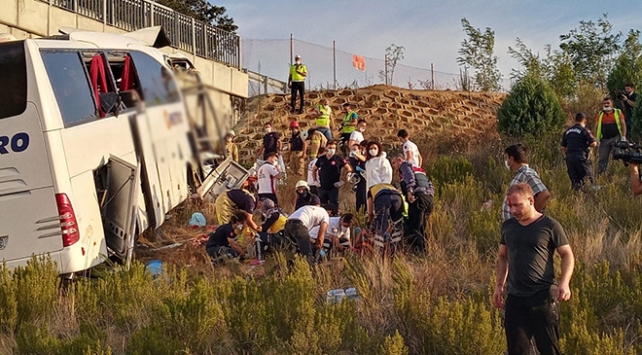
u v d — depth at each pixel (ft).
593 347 19.44
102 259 30.09
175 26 72.33
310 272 27.37
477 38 89.25
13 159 27.50
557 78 81.15
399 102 82.28
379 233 31.01
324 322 21.91
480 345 20.58
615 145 22.75
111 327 24.61
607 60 89.66
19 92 27.48
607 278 24.09
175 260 34.01
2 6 49.26
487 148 57.93
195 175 46.01
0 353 22.17
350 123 63.41
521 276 18.38
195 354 22.27
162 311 22.90
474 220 33.68
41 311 25.11
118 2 65.26
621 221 34.37
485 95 86.63
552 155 55.21
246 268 32.04
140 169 33.06
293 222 31.12
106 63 32.94
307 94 85.56
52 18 55.62
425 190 32.81
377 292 26.21
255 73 90.02
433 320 21.75
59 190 27.53
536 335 18.35
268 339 22.30
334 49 88.28
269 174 43.83
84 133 29.55
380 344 21.36
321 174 43.55
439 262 28.63
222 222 40.63
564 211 33.71
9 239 27.55
